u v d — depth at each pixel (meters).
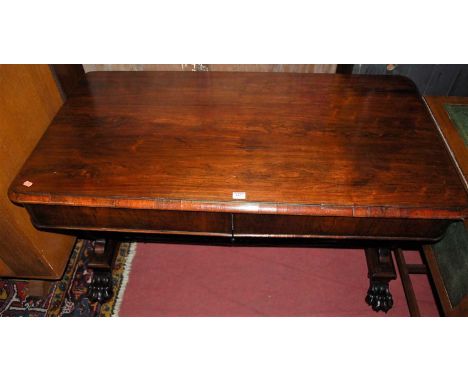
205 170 1.06
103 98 1.32
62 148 1.12
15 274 1.43
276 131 1.19
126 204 0.99
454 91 1.78
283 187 1.02
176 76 1.42
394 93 1.35
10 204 1.13
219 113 1.25
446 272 1.22
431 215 0.97
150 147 1.13
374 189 1.02
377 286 1.43
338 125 1.21
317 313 1.48
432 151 1.13
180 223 1.08
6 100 1.12
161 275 1.59
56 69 1.43
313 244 1.35
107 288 1.48
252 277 1.59
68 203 1.00
